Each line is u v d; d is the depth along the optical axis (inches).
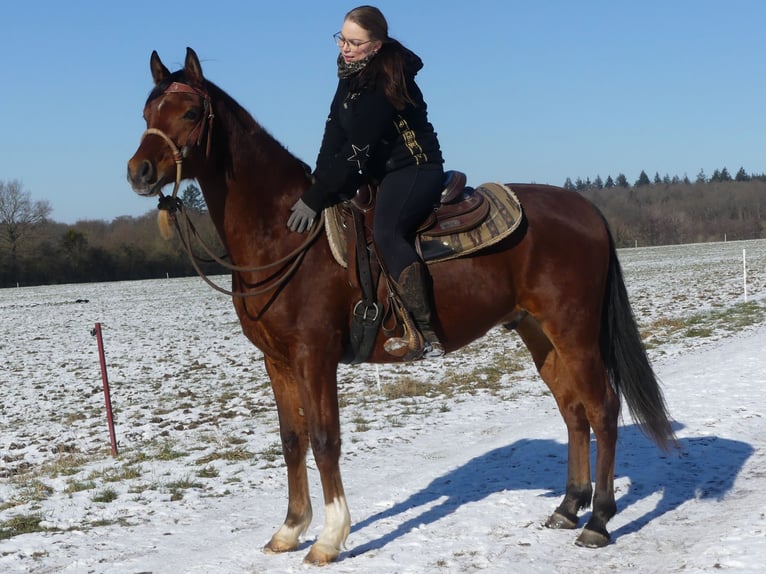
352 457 310.0
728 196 4847.4
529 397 424.5
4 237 2827.3
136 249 2972.4
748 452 260.2
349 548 191.8
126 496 267.1
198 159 174.6
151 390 552.4
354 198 182.7
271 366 189.6
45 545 212.7
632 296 1050.1
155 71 179.8
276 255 179.3
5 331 1061.1
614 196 5177.2
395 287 179.2
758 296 901.2
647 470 248.4
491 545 187.8
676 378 419.5
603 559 177.6
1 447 388.2
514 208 191.6
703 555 166.7
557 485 242.1
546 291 194.1
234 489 272.8
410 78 180.2
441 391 463.8
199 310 1273.4
